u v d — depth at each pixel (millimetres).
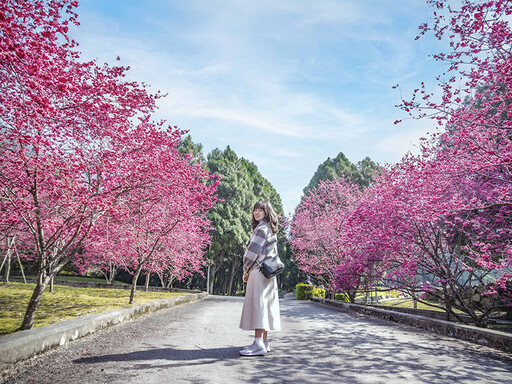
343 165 35938
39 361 3445
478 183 7465
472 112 6078
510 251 4887
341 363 3660
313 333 5816
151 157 6066
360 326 6973
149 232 10414
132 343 4438
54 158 4707
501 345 4637
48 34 3283
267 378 3023
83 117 4648
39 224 4938
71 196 5133
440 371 3447
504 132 5723
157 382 2861
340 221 16188
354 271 10102
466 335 5438
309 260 20531
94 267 21938
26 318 4777
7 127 4281
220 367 3342
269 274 3912
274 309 4043
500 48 5242
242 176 34844
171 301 10062
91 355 3750
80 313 6582
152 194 7039
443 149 8141
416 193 7812
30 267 25422
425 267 8078
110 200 5406
